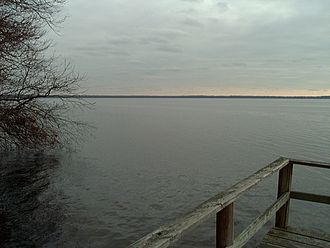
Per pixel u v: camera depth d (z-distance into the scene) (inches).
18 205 468.8
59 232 378.3
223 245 98.5
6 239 353.1
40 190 546.3
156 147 1147.3
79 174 671.8
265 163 861.2
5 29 435.2
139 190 577.3
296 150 1092.5
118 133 1599.4
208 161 885.8
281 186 164.6
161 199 528.1
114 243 355.6
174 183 636.7
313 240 152.1
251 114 4072.3
